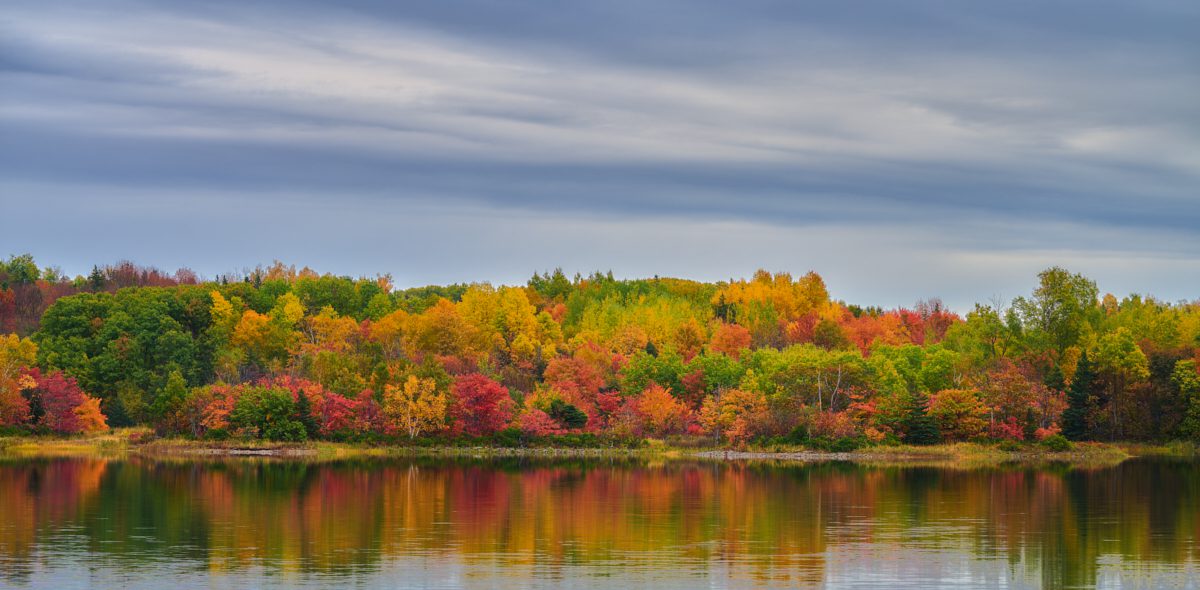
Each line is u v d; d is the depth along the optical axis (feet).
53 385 435.12
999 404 410.93
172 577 160.56
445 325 605.73
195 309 643.45
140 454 385.09
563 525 210.38
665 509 233.96
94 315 574.56
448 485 281.95
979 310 557.74
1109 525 212.84
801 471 332.60
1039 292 538.06
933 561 176.04
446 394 425.28
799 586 157.89
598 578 162.09
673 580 161.17
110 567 167.22
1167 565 174.09
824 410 420.77
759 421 409.08
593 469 338.34
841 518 221.46
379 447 409.69
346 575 162.91
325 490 266.98
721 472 327.88
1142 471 336.08
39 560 172.24
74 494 254.47
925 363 461.37
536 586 156.66
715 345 629.92
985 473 326.44
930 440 404.16
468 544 189.16
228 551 180.96
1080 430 422.00
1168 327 550.36
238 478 296.51
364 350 579.07
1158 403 430.61
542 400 437.99
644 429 437.58
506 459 381.81
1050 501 250.37
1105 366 447.83
